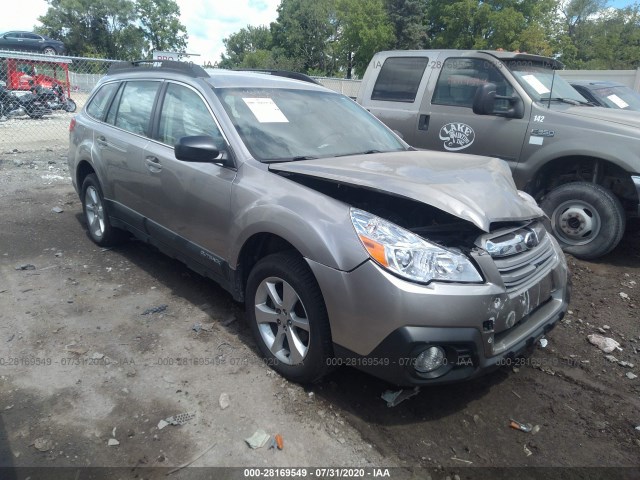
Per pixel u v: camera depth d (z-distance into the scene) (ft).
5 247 16.85
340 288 8.56
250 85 12.96
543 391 10.40
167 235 13.21
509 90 18.16
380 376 8.55
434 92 20.16
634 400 10.21
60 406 9.20
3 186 25.02
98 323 12.14
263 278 10.20
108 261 16.03
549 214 17.61
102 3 198.80
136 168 13.93
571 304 14.37
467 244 9.01
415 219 10.02
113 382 9.93
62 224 19.61
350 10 157.69
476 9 131.85
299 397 9.68
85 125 16.89
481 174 10.22
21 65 46.70
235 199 10.73
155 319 12.41
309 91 14.05
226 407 9.32
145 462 8.02
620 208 16.35
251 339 11.64
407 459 8.38
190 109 12.64
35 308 12.74
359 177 9.37
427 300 8.05
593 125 16.30
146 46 217.15
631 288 15.43
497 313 8.56
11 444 8.26
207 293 13.94
